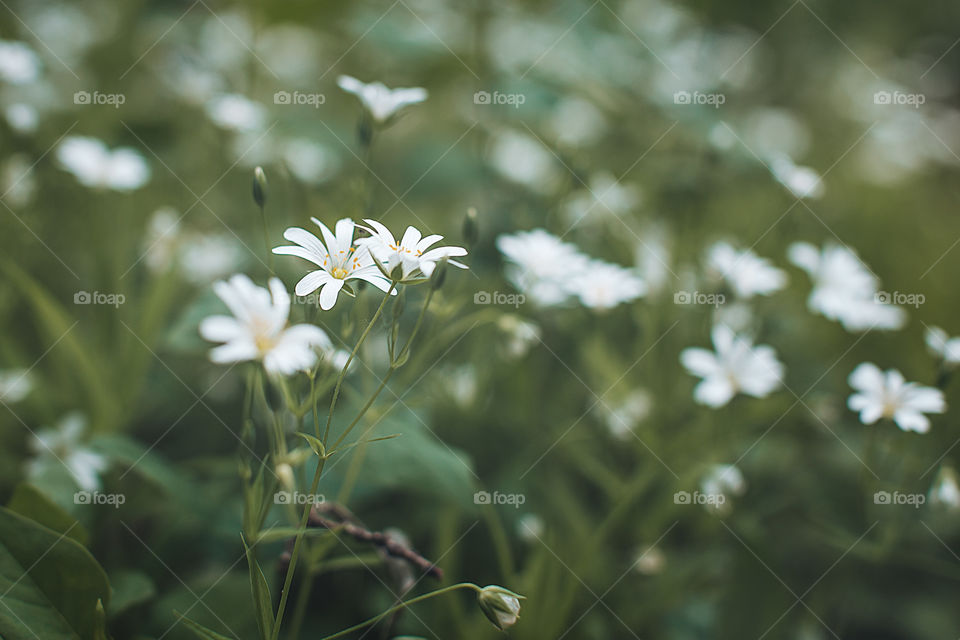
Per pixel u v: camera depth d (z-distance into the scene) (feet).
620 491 1.20
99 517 1.11
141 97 1.69
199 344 1.12
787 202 1.37
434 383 1.22
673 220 1.53
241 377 1.27
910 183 2.51
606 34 1.71
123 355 1.18
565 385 1.28
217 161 1.43
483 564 1.15
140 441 1.24
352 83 1.07
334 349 0.97
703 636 1.15
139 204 1.40
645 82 1.70
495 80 1.63
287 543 0.98
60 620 0.93
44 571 0.93
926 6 2.85
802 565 1.21
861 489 1.14
